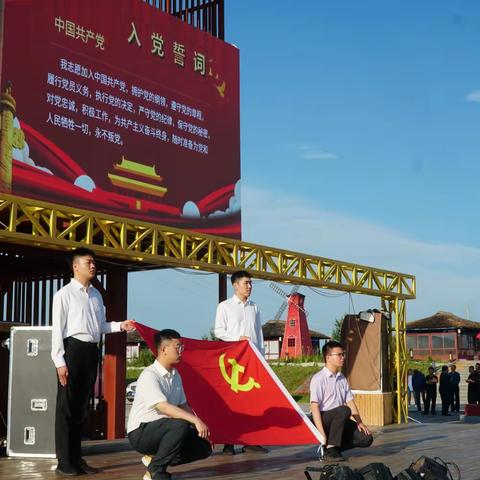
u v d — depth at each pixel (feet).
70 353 23.36
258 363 26.63
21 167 38.81
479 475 22.95
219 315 29.35
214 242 45.06
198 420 19.85
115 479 22.26
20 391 27.61
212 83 51.37
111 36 44.57
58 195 40.50
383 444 32.58
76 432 23.45
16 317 50.96
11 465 25.59
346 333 54.08
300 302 170.09
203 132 50.14
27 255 44.29
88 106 42.73
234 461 26.21
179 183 47.96
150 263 44.06
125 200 44.27
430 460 19.39
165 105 47.60
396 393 55.31
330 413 26.32
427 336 167.53
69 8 42.22
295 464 25.45
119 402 44.32
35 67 40.04
